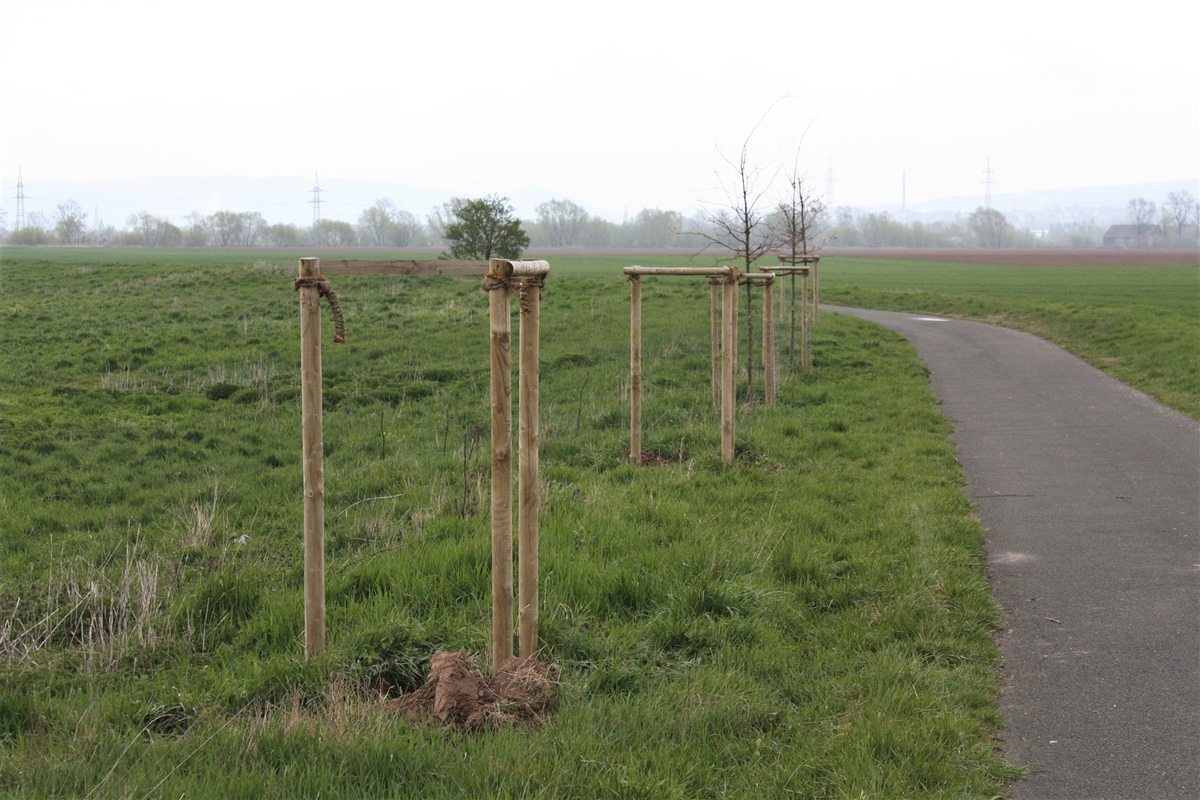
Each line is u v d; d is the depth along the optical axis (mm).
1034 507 10250
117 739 5039
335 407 17078
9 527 10094
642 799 4555
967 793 4781
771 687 5957
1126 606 7406
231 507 10680
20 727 5332
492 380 5918
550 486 10492
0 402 16953
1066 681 6148
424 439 14289
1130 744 5336
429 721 5277
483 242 41094
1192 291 48531
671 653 6465
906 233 190375
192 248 140000
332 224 171750
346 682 5770
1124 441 13391
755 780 4828
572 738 5035
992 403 16828
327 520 10047
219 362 21297
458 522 9172
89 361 21578
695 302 31859
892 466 11883
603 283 37375
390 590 7543
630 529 8836
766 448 12539
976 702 5824
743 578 7543
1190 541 8938
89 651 6520
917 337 27469
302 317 6230
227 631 7102
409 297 31984
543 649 6289
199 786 4445
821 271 77812
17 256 95125
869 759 4980
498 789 4516
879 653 6441
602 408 15609
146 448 13766
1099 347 23922
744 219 16578
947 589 7633
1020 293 48156
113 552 9070
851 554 8438
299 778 4527
